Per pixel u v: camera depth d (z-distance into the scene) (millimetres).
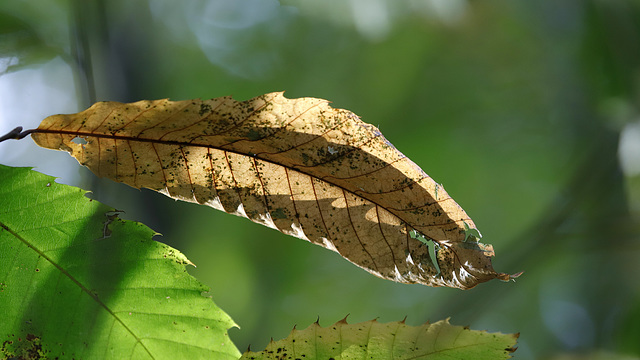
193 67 3113
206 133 640
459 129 3230
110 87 1458
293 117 637
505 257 2250
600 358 1821
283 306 3080
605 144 2145
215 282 2881
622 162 1855
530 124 3152
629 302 2451
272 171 648
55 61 1660
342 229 651
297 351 648
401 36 2814
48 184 639
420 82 3133
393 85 3119
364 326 657
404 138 3152
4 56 1276
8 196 635
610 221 2084
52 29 1380
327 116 638
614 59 1890
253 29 3201
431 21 2510
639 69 1802
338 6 1973
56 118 634
